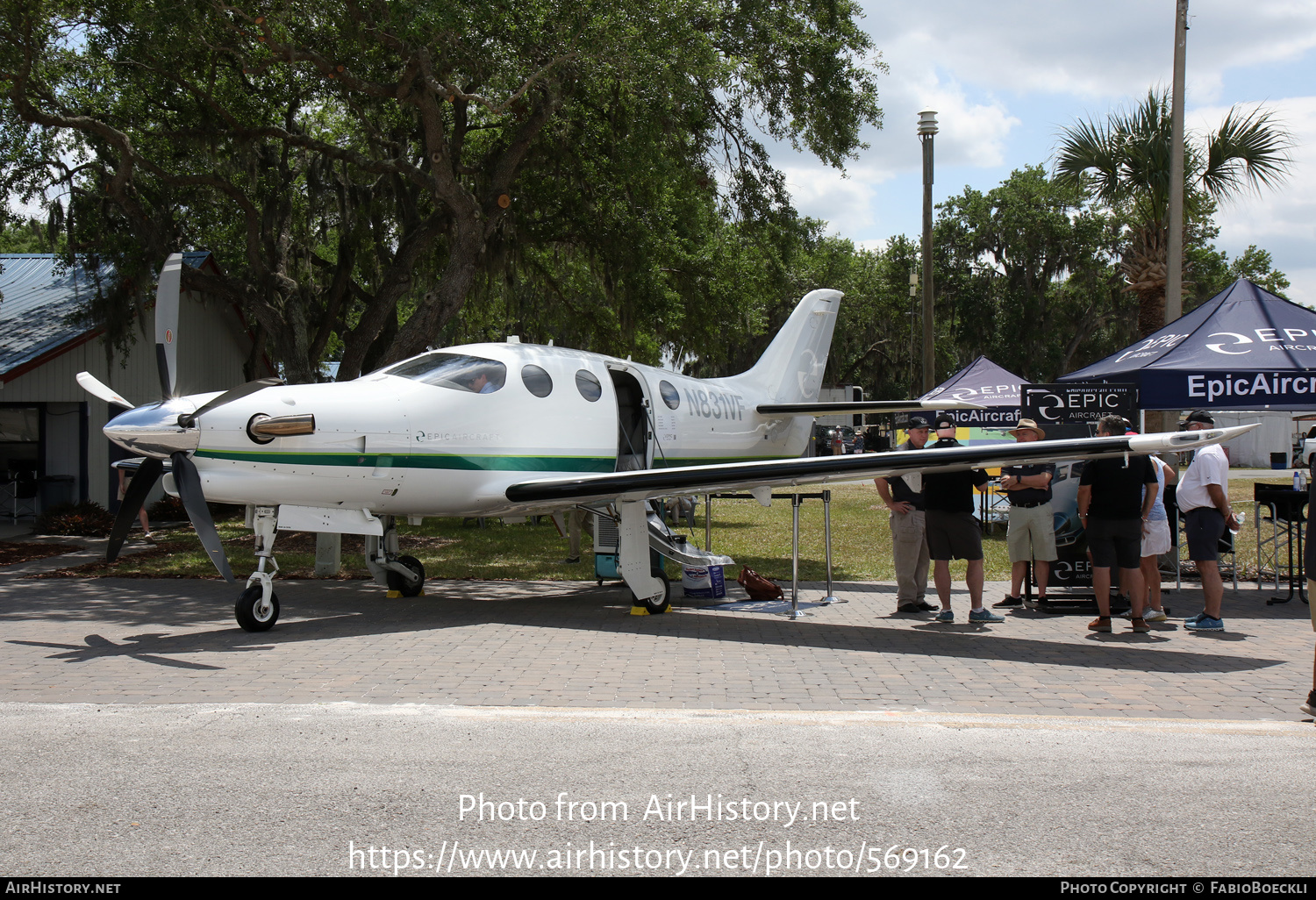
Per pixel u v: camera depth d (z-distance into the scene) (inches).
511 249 612.7
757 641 270.2
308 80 539.2
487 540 569.9
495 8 413.4
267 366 762.8
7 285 711.1
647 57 418.3
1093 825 127.5
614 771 150.2
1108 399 381.1
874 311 1800.0
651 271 587.8
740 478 300.8
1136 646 263.9
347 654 248.7
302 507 299.3
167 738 167.5
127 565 443.8
